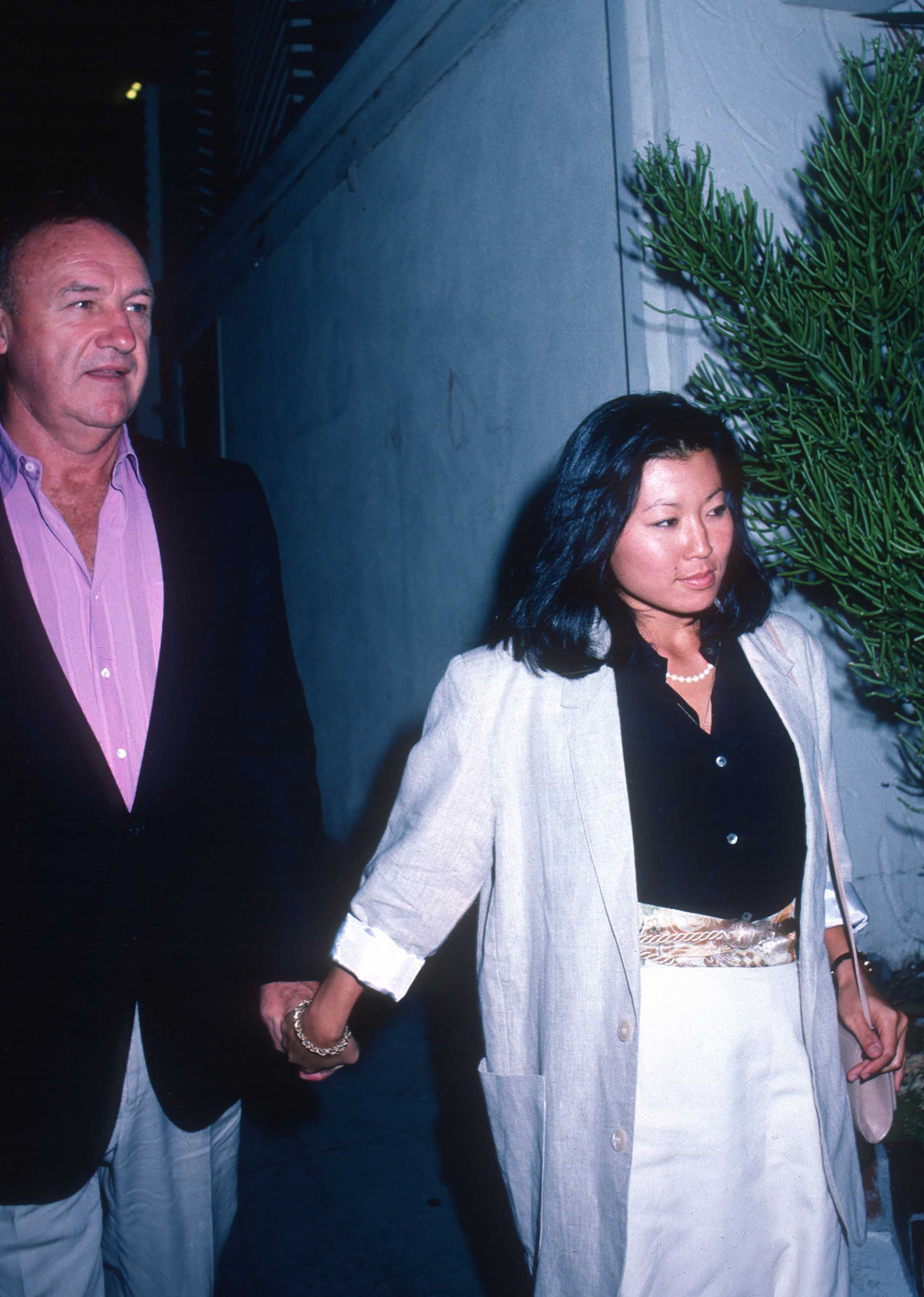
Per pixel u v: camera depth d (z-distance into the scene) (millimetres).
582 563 1426
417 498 4406
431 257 4086
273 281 5852
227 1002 1809
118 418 1647
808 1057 1472
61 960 1629
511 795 1508
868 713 2959
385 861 1536
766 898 1454
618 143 2801
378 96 4223
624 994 1407
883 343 1917
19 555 1647
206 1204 1907
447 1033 3803
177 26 7199
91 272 1580
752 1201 1449
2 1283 1660
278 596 1956
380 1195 2859
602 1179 1417
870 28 2842
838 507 1796
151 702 1721
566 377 3281
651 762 1449
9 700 1600
